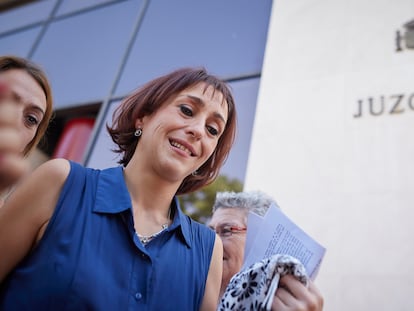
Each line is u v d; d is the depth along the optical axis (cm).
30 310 74
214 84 116
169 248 97
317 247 104
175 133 102
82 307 76
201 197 262
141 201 102
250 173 252
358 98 249
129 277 84
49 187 88
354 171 225
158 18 430
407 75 242
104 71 415
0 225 81
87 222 86
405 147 220
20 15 557
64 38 479
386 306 181
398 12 268
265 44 340
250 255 103
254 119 293
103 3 488
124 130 118
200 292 99
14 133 93
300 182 235
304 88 271
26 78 109
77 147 367
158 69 383
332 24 288
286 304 87
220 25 383
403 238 196
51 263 78
